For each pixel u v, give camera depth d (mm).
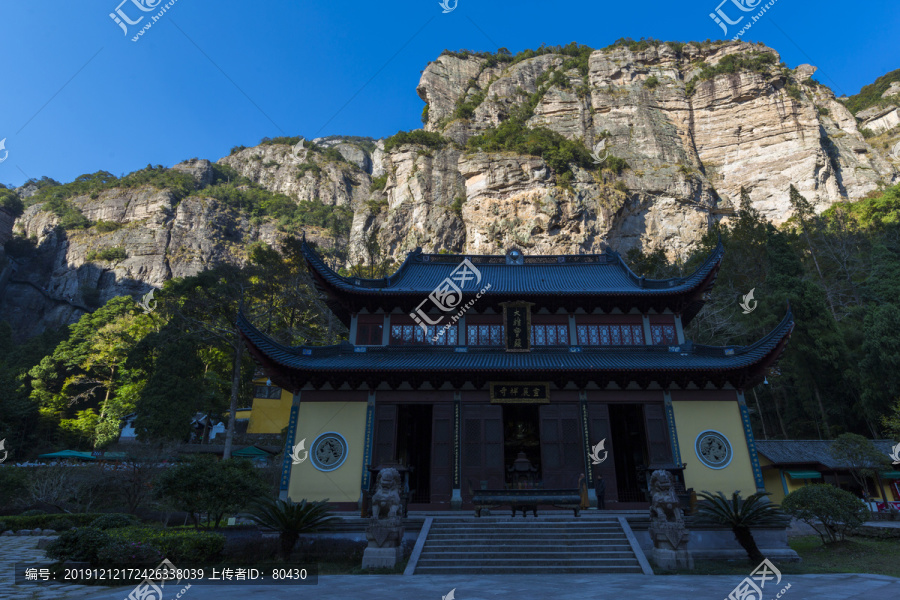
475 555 18953
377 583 14797
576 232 108062
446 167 124750
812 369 44625
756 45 152125
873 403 39750
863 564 19469
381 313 31422
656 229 114062
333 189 199875
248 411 63906
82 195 165500
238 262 141250
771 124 130000
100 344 84875
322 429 27031
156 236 142125
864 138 145625
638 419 35062
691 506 22656
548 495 21859
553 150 116438
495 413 27672
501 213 112312
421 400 27875
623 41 156125
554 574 17344
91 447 72312
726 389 27438
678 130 133875
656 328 30719
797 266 50344
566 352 29953
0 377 66188
